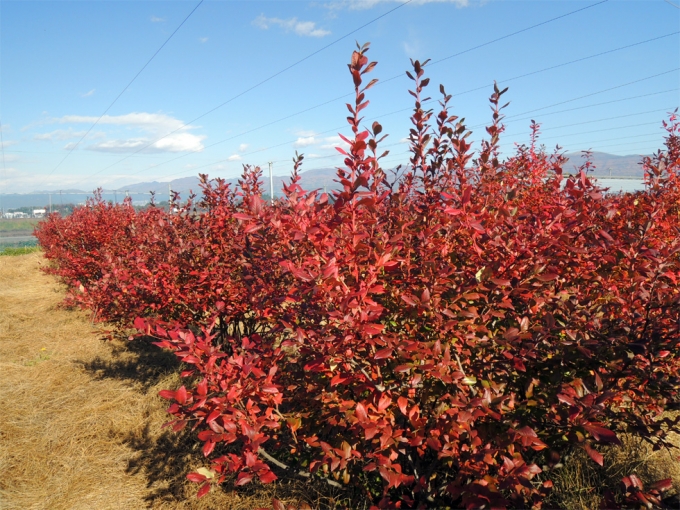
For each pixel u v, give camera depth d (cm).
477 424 204
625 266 238
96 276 817
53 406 467
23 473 356
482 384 211
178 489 323
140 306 424
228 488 315
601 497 264
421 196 284
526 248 207
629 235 238
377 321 242
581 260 239
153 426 411
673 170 442
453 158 278
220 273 393
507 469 176
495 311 205
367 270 215
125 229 791
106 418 432
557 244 209
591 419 198
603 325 216
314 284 197
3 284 1188
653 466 292
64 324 786
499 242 215
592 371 209
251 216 221
